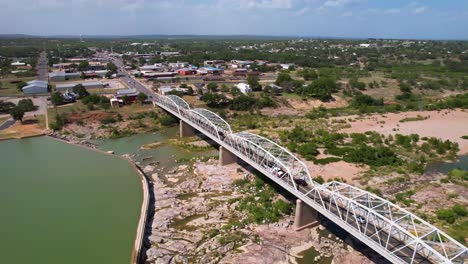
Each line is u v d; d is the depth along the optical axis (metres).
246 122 123.94
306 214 59.28
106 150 100.62
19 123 117.38
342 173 81.06
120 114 126.25
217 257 51.72
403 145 99.50
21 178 80.56
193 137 111.81
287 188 62.31
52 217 63.88
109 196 72.00
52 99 136.75
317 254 53.69
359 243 56.09
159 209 65.81
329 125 121.06
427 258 43.59
